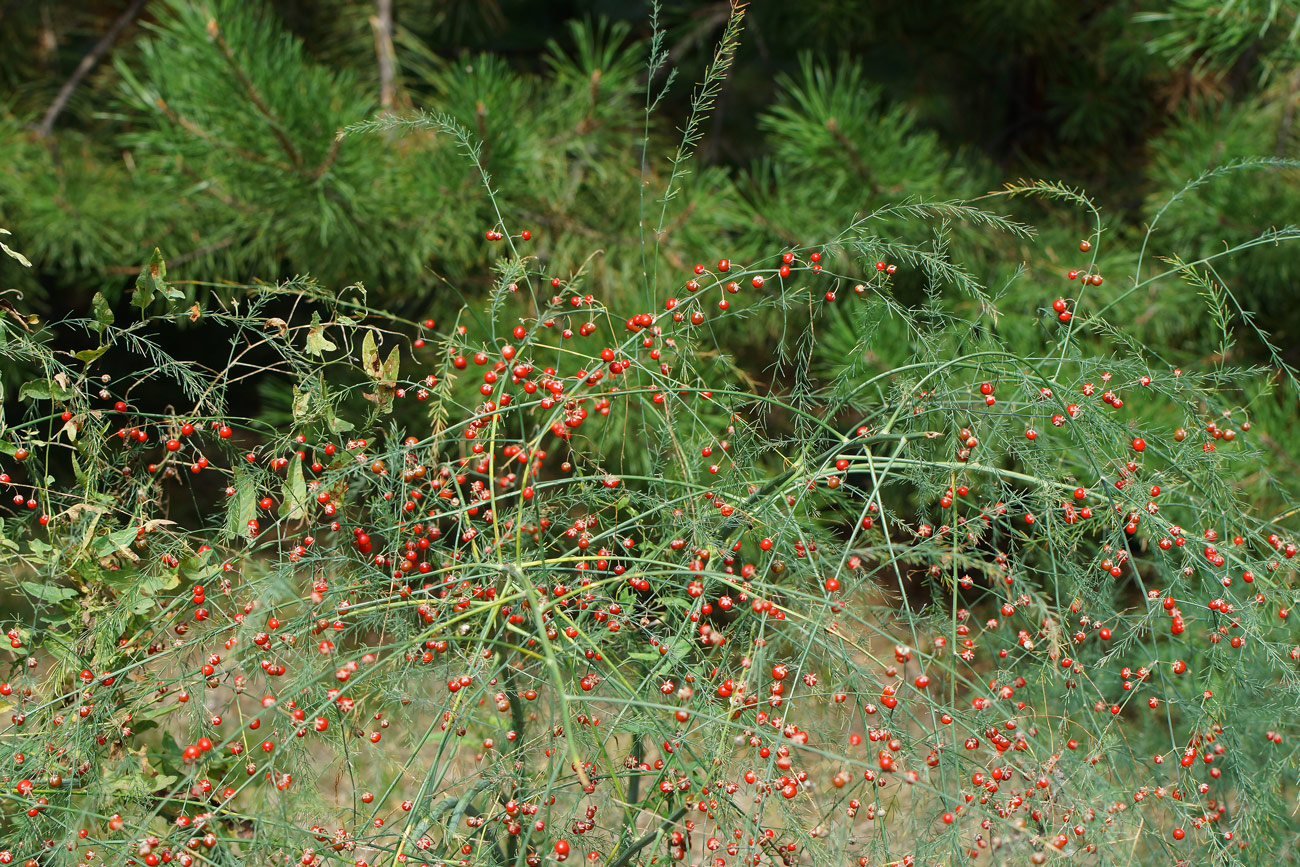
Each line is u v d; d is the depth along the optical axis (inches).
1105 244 144.0
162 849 47.7
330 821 55.2
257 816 45.8
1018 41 180.2
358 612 51.5
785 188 140.9
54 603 56.5
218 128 117.3
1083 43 170.9
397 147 135.1
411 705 54.1
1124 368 59.2
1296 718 58.3
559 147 133.9
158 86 120.5
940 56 192.5
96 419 56.0
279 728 49.6
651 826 55.7
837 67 196.9
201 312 57.6
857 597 56.5
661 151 167.6
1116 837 49.9
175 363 57.0
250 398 186.7
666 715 51.9
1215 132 134.0
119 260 149.9
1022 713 53.9
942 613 56.2
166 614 55.1
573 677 51.3
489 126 117.6
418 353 144.6
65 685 55.4
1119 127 177.8
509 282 59.5
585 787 40.5
